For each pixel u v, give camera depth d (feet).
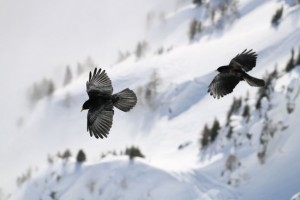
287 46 399.03
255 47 416.46
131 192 238.07
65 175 257.34
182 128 375.66
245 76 47.34
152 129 393.09
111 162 248.93
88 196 244.83
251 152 260.62
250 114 281.95
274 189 240.53
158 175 240.73
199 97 404.57
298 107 265.54
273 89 288.51
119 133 404.57
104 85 44.52
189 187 239.50
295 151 250.57
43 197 255.70
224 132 282.56
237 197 243.60
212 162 263.29
